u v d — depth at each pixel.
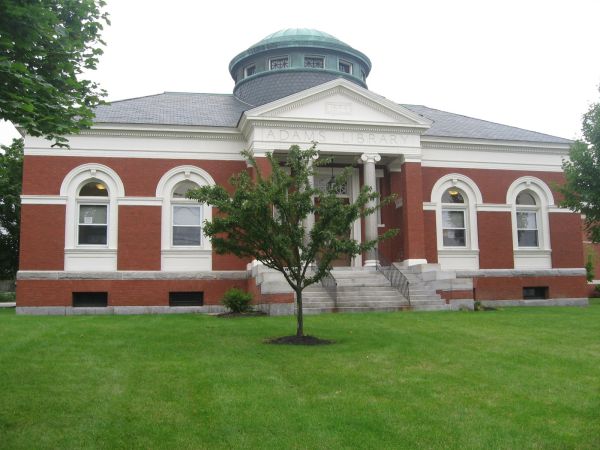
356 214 14.14
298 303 14.27
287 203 13.82
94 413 8.40
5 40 8.35
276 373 10.70
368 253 25.16
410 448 7.25
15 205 33.50
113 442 7.37
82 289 23.88
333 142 24.84
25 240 23.78
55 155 24.30
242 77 32.12
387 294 22.00
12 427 7.85
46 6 9.78
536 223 28.64
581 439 7.58
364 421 8.13
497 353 12.57
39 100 9.20
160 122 25.08
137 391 9.48
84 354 12.28
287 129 24.47
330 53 31.14
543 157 28.64
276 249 13.92
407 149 25.50
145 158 24.94
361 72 32.50
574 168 20.91
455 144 27.64
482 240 27.61
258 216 13.77
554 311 21.45
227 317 19.59
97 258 24.25
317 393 9.49
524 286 27.66
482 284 27.27
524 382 10.20
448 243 27.66
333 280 21.77
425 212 27.20
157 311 24.23
